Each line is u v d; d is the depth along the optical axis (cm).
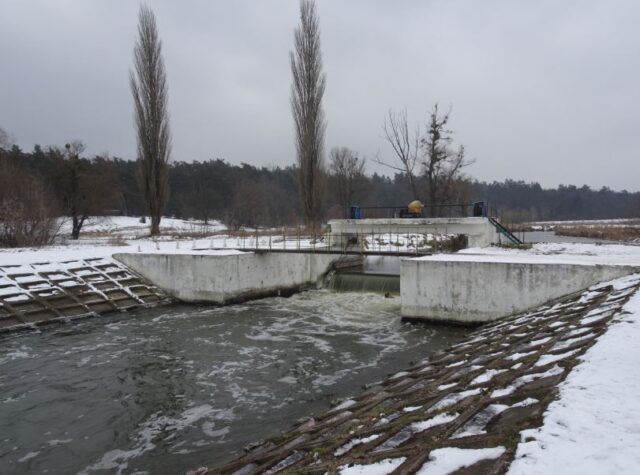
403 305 1591
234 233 3978
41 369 1224
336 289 2444
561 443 374
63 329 1636
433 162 3472
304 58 3325
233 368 1217
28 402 1019
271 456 614
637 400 445
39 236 2948
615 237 3891
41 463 778
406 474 390
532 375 610
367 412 690
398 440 500
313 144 3372
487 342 1034
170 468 752
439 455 410
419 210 2412
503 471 349
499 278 1409
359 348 1362
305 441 639
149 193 3647
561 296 1316
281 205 8194
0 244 2842
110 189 4700
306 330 1588
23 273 1939
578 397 467
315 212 3409
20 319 1659
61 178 4047
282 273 2325
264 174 10181
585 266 1286
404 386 823
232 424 902
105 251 2378
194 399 1025
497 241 2289
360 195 6462
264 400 1012
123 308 1934
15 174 3462
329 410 848
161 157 3647
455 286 1486
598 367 552
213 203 8006
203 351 1366
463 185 4406
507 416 477
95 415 954
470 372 744
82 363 1269
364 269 2947
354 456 482
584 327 826
